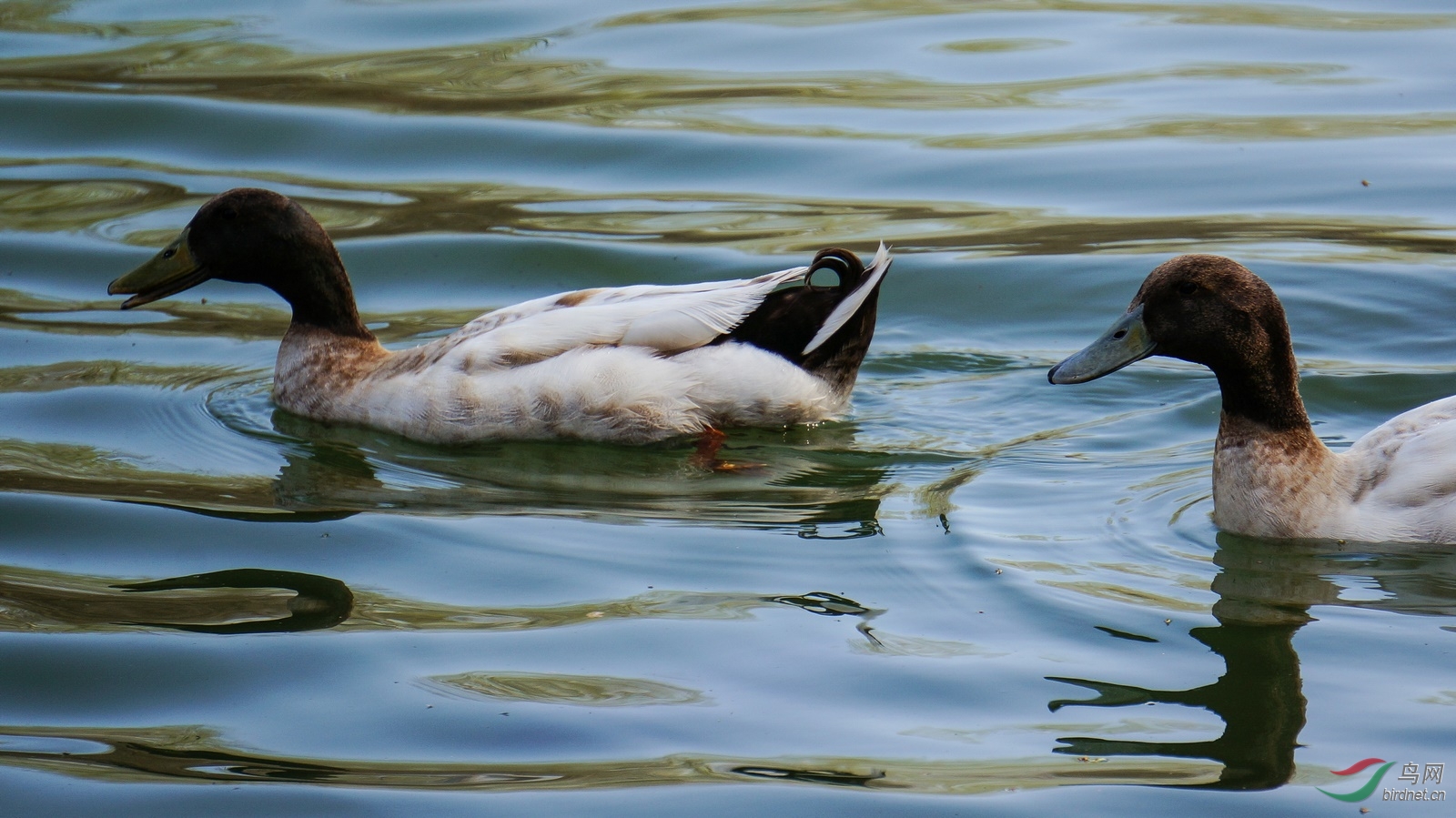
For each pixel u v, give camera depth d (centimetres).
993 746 776
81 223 1723
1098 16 2325
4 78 2081
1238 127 1888
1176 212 1667
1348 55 2122
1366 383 1291
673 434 1214
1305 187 1714
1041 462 1174
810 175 1809
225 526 1077
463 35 2269
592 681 849
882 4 2380
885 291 1538
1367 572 962
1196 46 2177
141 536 1060
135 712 830
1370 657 855
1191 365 1362
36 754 790
